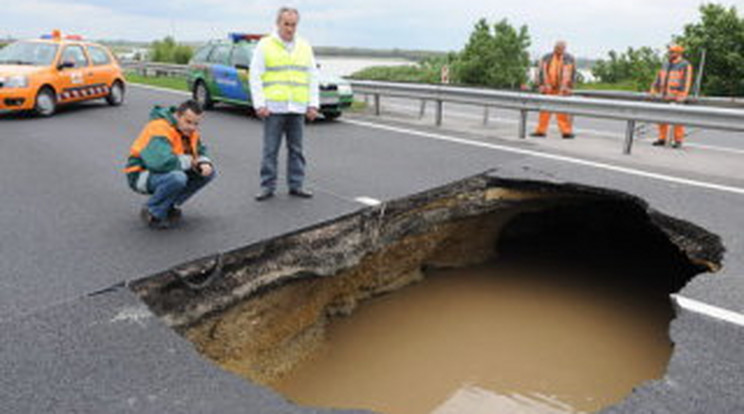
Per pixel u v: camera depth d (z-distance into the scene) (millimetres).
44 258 4227
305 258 4855
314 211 5348
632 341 5121
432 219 6133
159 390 2863
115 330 3326
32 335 3238
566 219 7723
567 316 5617
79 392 2818
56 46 11195
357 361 4906
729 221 5195
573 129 11109
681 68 9250
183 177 4609
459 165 7109
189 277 4121
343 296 5547
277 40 5320
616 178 6535
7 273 3971
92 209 5426
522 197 6629
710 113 7266
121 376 2945
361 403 4348
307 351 4992
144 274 3932
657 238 7258
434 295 6117
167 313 3967
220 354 4258
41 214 5262
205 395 2848
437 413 4199
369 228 5477
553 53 9734
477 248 7059
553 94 9859
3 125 9875
